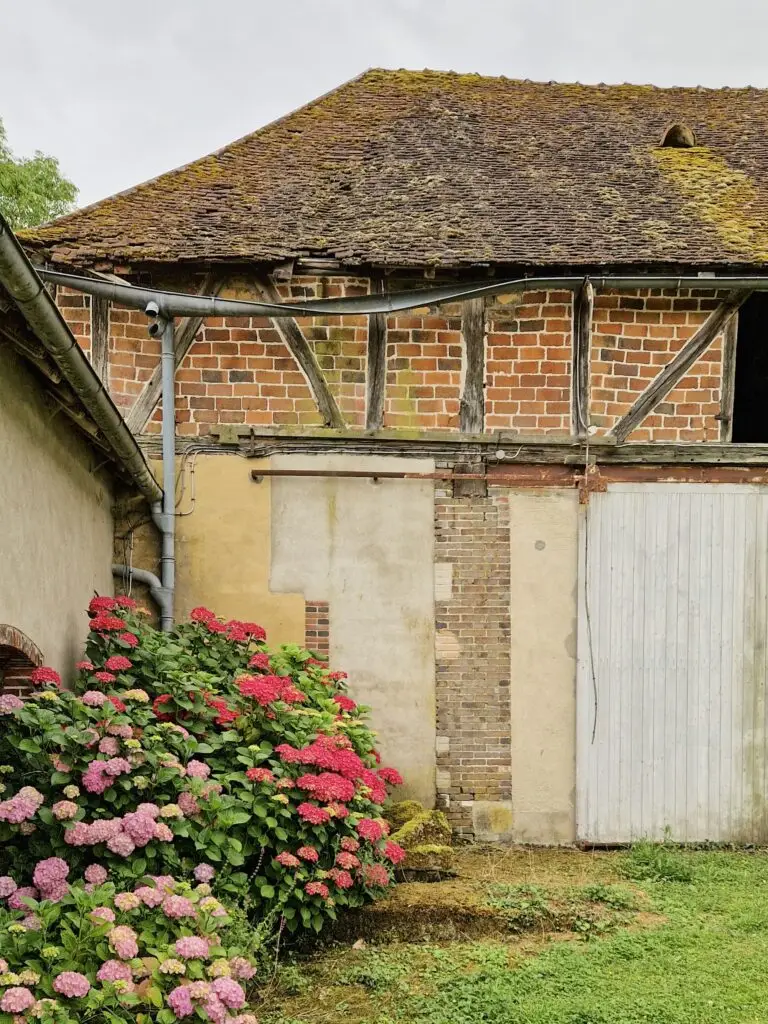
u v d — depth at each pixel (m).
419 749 7.20
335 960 4.65
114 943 3.11
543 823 7.19
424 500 7.26
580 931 5.13
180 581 7.21
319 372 7.19
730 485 7.29
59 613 4.98
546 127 9.72
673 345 7.21
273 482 7.25
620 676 7.26
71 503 5.32
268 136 9.16
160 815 3.89
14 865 3.54
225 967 3.30
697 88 11.09
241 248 6.95
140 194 7.99
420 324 7.21
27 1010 2.74
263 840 4.46
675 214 7.84
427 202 7.89
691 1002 4.21
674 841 7.22
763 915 5.42
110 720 3.98
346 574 7.24
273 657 6.36
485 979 4.43
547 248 7.00
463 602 7.24
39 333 3.60
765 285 6.77
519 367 7.21
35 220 15.49
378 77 10.51
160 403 7.21
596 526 7.27
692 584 7.29
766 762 7.29
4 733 3.86
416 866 5.95
